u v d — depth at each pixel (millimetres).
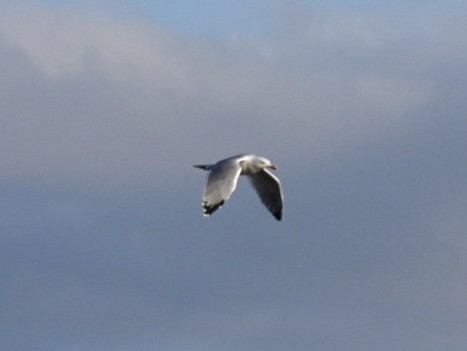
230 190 47938
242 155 50375
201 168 48844
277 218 51156
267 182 50875
